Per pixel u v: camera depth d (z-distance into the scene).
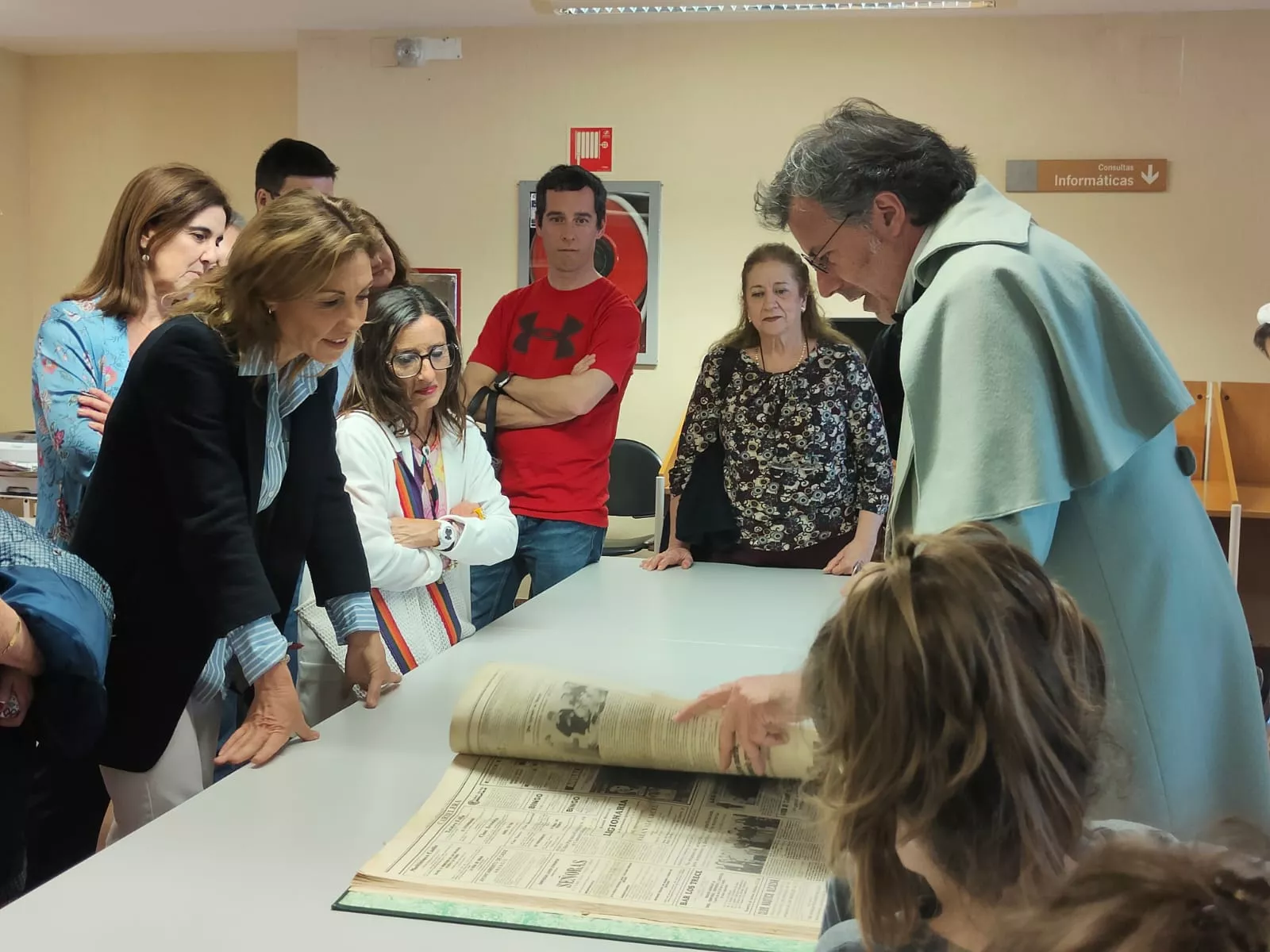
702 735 1.05
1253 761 1.16
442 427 1.90
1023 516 1.02
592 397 2.46
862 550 2.29
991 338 1.04
